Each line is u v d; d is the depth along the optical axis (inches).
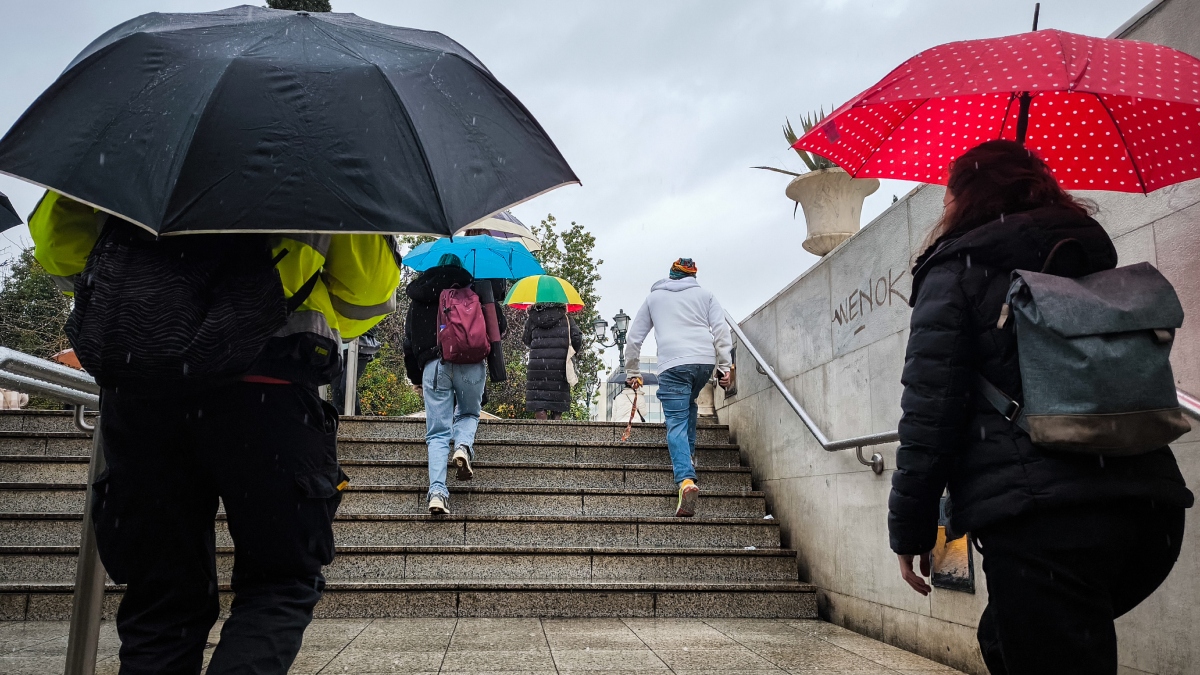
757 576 215.5
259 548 72.5
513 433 289.1
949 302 71.7
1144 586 69.8
